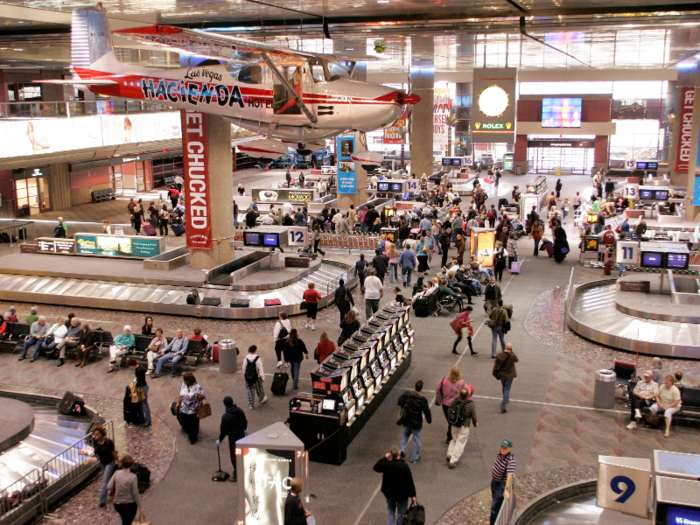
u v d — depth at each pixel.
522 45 33.84
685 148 40.94
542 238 26.72
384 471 8.23
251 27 25.89
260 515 8.12
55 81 17.64
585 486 9.34
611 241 23.28
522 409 12.31
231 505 9.27
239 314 18.08
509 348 11.99
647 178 47.75
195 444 11.13
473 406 9.98
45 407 12.55
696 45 31.94
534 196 32.12
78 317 18.59
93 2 20.89
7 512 8.71
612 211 33.81
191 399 10.99
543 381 13.66
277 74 15.40
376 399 12.34
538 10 22.52
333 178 46.22
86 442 10.74
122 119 31.81
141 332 16.72
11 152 24.83
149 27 13.88
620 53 38.25
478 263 21.53
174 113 36.62
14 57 36.69
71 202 38.06
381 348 12.68
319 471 10.14
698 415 11.43
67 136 28.00
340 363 11.37
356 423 11.17
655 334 15.73
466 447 10.86
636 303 17.30
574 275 22.89
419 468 10.19
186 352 14.58
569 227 33.56
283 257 23.17
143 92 18.27
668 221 30.64
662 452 7.61
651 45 32.66
